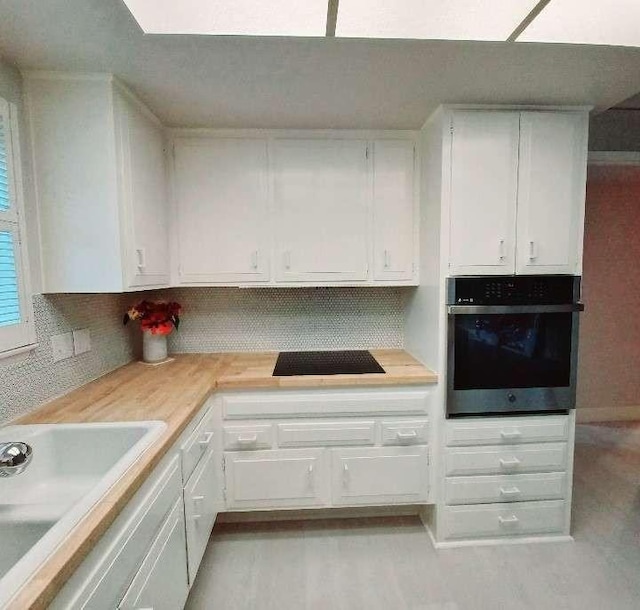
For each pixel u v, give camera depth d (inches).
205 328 94.2
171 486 49.1
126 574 36.7
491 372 70.8
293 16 44.3
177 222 79.0
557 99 66.7
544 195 69.5
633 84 61.6
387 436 72.8
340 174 80.0
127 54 51.8
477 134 68.1
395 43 49.6
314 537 77.6
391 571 68.4
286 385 71.0
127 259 61.7
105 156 58.3
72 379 65.5
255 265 80.5
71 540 29.0
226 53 51.7
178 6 42.8
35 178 57.5
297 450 72.9
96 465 50.4
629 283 134.0
